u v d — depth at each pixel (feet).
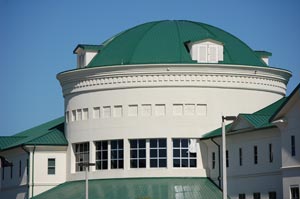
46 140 333.62
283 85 325.01
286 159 250.16
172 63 305.32
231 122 305.12
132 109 311.06
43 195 319.06
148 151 308.40
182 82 307.58
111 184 307.17
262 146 273.13
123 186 302.25
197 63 305.94
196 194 289.53
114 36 345.92
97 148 318.04
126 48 320.29
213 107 308.19
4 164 351.87
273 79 318.45
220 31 335.06
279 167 264.11
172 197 286.25
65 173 333.01
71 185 320.91
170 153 306.76
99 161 316.60
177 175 305.53
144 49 315.99
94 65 321.11
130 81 310.24
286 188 249.55
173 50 314.35
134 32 330.95
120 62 314.96
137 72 308.60
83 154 323.98
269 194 268.62
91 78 317.83
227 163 291.99
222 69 307.99
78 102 323.98
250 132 276.21
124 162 309.83
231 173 288.92
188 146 307.99
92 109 318.45
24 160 341.82
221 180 295.69
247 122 278.87
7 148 355.56
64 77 328.90
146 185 300.40
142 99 309.22
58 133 339.98
